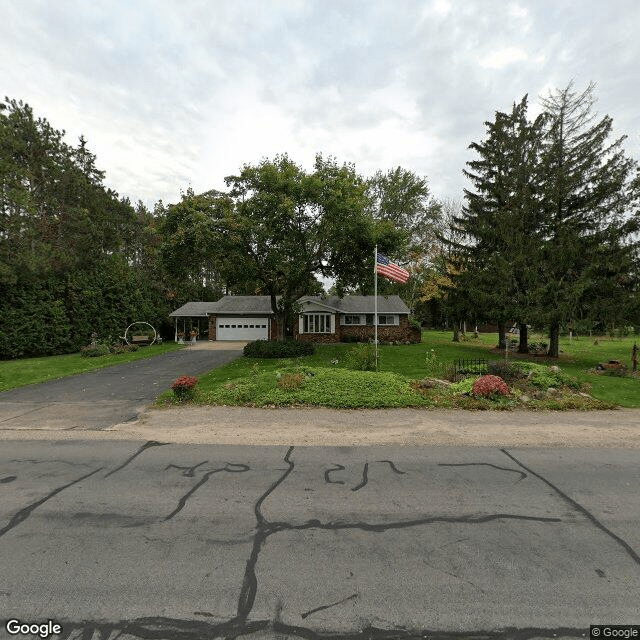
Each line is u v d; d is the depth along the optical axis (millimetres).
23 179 22500
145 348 25625
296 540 3498
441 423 7809
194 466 5418
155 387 12000
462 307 22422
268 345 19344
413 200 37812
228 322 32531
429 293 32188
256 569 3076
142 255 39594
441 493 4504
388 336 30453
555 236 19000
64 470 5270
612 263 17188
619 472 5168
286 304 20812
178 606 2672
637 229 17391
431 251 33469
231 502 4277
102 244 31344
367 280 20391
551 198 18828
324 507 4148
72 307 24625
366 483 4805
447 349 23766
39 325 22172
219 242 16594
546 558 3219
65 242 25812
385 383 10539
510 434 7043
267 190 18000
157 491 4574
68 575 2996
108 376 14281
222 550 3340
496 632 2449
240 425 7664
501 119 21656
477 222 22344
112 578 2961
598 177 18266
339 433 7105
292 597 2758
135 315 29266
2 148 21797
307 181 17438
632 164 17672
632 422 7941
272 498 4375
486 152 22203
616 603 2697
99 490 4605
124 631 2453
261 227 16812
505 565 3123
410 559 3209
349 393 9812
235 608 2654
